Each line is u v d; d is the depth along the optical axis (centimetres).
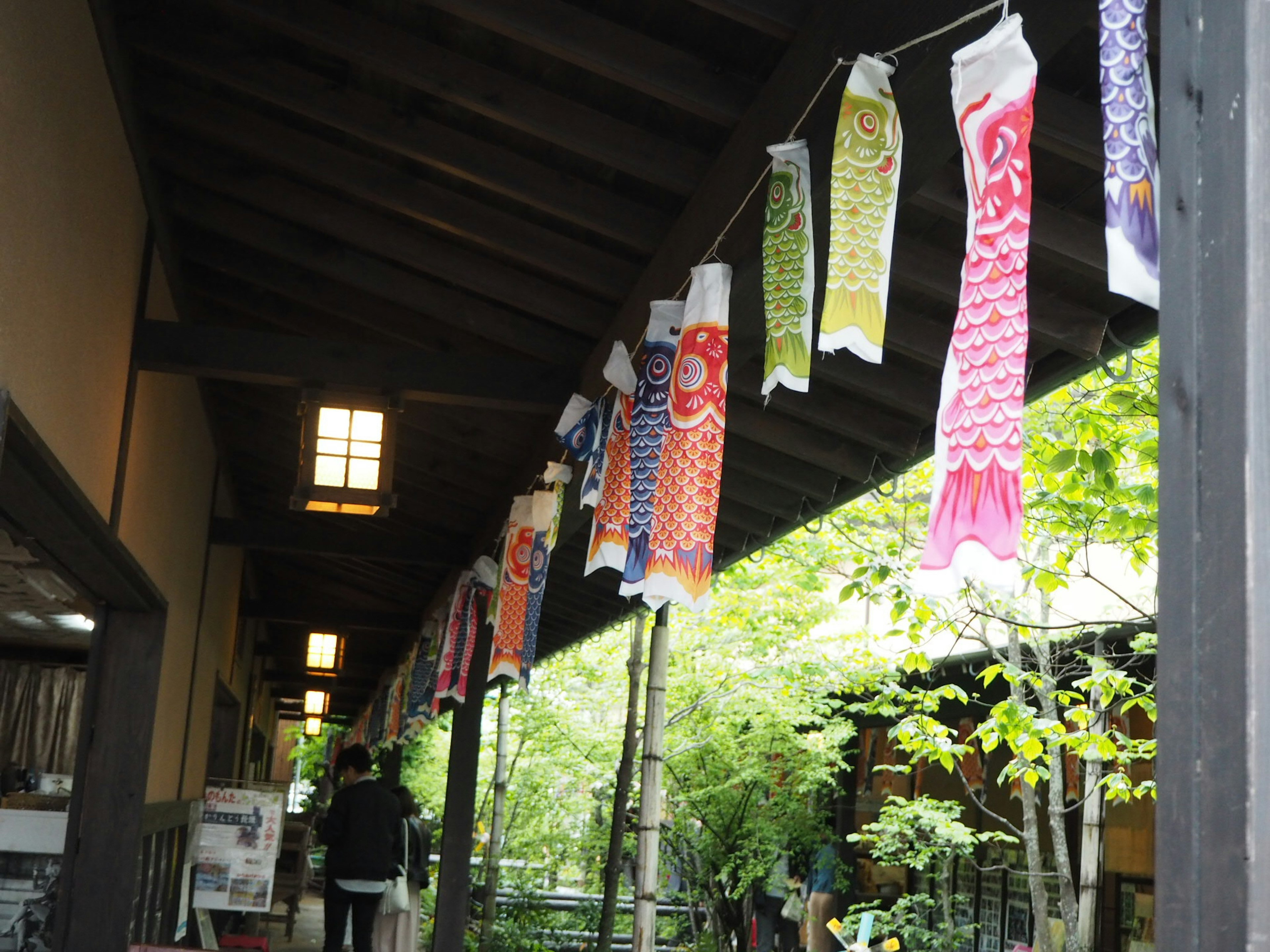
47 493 307
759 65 274
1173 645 93
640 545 284
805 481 461
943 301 330
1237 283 92
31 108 257
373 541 730
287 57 338
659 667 685
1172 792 91
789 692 966
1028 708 506
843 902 1073
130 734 495
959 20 166
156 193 414
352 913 765
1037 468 477
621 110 308
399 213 405
